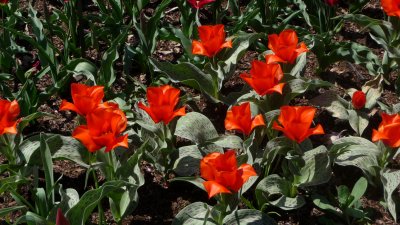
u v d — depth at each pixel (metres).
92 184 2.07
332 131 2.22
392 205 1.91
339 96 2.23
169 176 2.08
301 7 2.53
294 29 2.47
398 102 2.31
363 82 2.38
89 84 2.18
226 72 2.25
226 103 2.22
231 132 2.22
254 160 1.99
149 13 2.63
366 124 2.16
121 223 1.92
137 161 1.90
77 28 2.45
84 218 1.79
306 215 1.99
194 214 1.91
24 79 2.28
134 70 2.41
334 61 2.37
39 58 2.31
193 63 2.33
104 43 2.52
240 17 2.46
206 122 2.09
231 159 1.72
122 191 1.89
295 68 2.22
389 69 2.37
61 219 1.64
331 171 1.98
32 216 1.76
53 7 2.64
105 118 1.75
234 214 1.90
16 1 2.44
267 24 2.48
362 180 1.96
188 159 2.04
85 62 2.25
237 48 2.28
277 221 1.98
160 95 1.84
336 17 2.40
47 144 1.86
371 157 2.03
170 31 2.40
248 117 1.86
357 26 2.61
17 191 2.03
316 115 2.27
